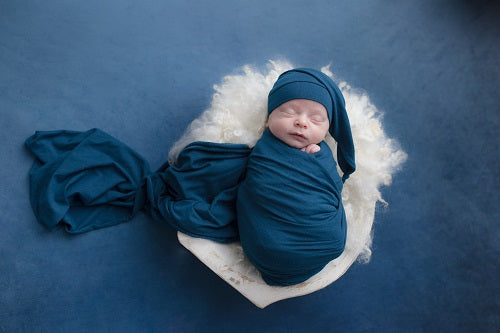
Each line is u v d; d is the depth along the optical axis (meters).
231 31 1.66
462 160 1.72
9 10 1.45
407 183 1.66
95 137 1.31
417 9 1.87
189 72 1.56
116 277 1.33
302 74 1.19
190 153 1.26
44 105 1.39
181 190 1.26
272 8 1.73
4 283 1.23
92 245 1.32
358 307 1.53
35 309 1.24
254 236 1.14
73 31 1.49
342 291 1.53
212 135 1.26
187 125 1.51
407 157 1.68
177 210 1.23
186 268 1.39
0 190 1.28
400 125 1.72
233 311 1.41
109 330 1.29
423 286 1.59
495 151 1.75
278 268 1.13
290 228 1.13
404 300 1.57
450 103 1.78
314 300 1.50
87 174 1.29
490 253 1.65
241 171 1.28
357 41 1.78
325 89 1.18
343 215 1.22
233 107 1.28
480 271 1.63
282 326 1.45
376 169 1.32
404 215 1.64
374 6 1.84
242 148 1.26
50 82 1.42
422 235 1.63
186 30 1.61
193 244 1.19
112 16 1.54
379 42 1.80
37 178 1.28
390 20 1.84
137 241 1.36
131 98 1.48
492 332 1.57
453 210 1.67
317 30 1.75
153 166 1.45
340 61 1.74
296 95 1.15
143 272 1.35
